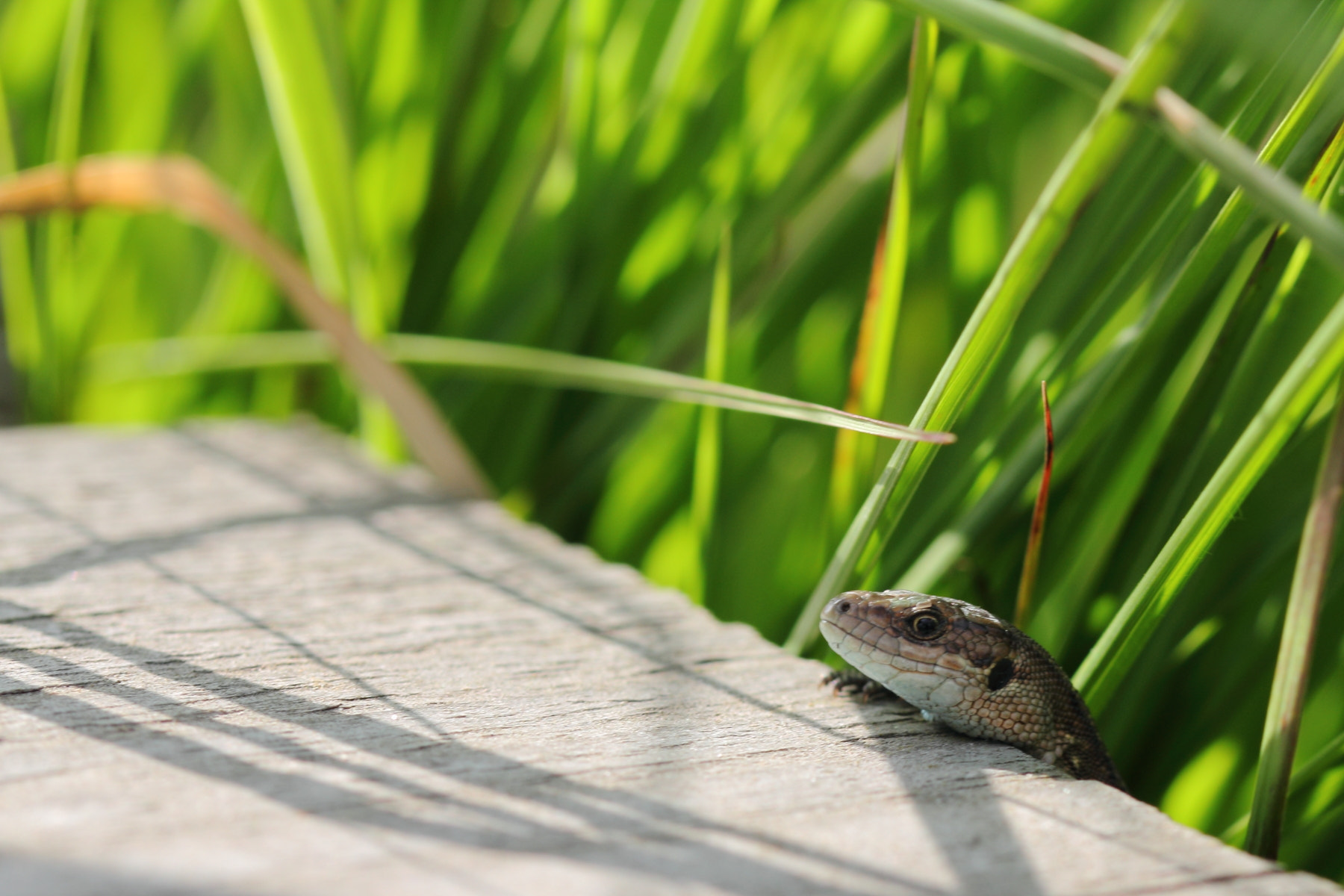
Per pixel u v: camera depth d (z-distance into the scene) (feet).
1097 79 0.93
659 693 0.95
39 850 0.87
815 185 1.10
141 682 0.93
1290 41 0.94
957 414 0.95
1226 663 1.00
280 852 0.87
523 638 0.97
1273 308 0.96
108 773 0.89
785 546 1.12
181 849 0.87
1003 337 0.94
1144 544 0.99
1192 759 1.00
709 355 1.02
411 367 1.17
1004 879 0.88
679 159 1.11
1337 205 0.97
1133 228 0.99
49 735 0.91
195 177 1.07
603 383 1.07
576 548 1.05
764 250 1.12
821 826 0.89
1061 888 0.88
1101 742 0.94
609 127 1.12
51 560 1.01
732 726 0.93
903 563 1.01
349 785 0.90
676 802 0.90
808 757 0.92
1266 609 0.99
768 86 1.12
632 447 1.17
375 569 1.02
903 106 1.08
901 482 0.95
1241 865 0.88
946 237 1.09
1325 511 0.90
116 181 1.08
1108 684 0.95
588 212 1.12
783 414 0.96
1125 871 0.88
